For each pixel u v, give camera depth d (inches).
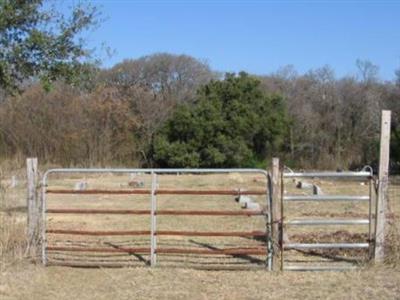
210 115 1995.6
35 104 1934.1
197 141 2001.7
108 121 2033.7
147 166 2073.1
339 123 2208.4
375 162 2089.1
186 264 452.1
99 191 444.5
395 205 868.6
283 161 2129.7
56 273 428.1
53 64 613.6
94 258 471.5
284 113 2114.9
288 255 483.5
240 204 920.3
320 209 835.4
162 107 2204.7
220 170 433.4
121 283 404.5
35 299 368.8
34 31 594.2
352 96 2239.2
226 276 421.1
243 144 2007.9
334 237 559.8
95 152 2001.7
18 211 682.8
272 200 433.7
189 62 2544.3
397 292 382.0
